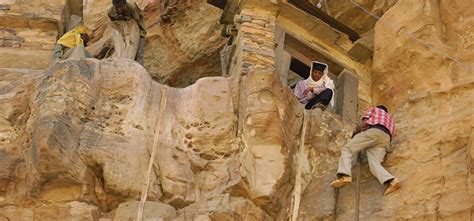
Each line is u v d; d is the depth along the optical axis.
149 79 15.35
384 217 14.20
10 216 14.34
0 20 18.00
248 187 14.65
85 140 14.50
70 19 19.34
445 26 16.14
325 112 15.95
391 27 16.61
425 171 14.36
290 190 15.00
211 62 19.50
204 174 14.82
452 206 13.78
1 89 15.43
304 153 15.48
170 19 19.80
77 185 14.34
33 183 14.29
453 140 14.47
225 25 18.30
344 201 14.75
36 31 18.08
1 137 15.02
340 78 17.53
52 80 14.84
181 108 15.26
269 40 17.02
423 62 15.85
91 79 14.98
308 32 17.73
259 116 14.88
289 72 18.91
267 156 14.80
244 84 15.30
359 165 14.86
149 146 14.78
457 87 15.15
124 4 17.31
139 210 14.32
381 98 16.55
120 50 17.11
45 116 14.41
